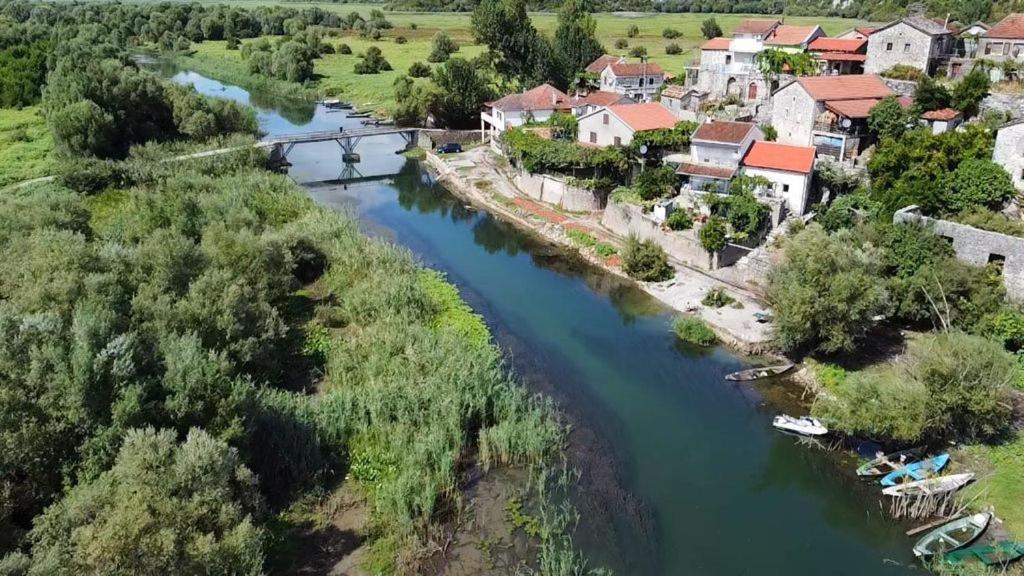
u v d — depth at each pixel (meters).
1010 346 40.53
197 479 24.73
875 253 44.97
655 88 102.38
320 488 31.62
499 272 59.59
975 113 61.25
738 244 54.78
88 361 27.25
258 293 43.12
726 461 35.88
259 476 30.66
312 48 169.50
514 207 74.12
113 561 21.06
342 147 96.56
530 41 114.25
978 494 31.27
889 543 30.27
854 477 34.06
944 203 49.84
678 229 58.44
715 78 88.75
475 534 30.31
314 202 69.44
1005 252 43.66
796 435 37.31
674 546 30.34
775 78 78.88
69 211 53.28
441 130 103.50
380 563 28.38
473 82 108.25
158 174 75.94
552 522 31.03
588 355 45.69
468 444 35.97
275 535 29.22
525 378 42.56
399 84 125.50
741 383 42.22
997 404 33.47
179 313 35.38
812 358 43.19
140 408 27.22
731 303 50.56
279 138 92.75
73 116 82.56
